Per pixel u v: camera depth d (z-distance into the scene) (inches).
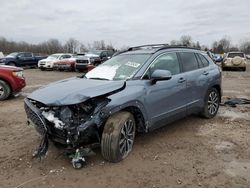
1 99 369.7
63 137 157.4
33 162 171.2
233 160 173.2
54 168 163.3
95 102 160.9
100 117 157.8
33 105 169.9
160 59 207.9
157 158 175.8
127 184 146.3
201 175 154.6
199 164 167.8
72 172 158.4
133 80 185.2
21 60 1034.1
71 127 153.3
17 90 378.0
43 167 164.7
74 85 177.3
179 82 213.5
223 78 686.5
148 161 171.5
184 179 150.6
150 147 192.9
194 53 247.4
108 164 166.9
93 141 166.1
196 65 243.9
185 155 180.5
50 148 189.9
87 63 856.3
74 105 155.3
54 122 155.6
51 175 155.5
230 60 954.1
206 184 145.4
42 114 160.6
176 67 219.9
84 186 144.8
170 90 204.1
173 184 145.7
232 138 211.6
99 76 204.5
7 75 366.6
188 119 261.0
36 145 198.2
